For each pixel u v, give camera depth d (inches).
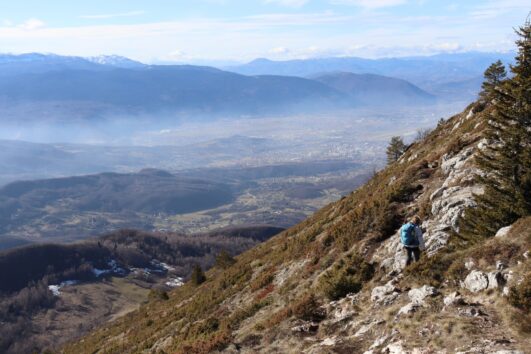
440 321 605.0
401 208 1194.0
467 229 853.8
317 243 1374.3
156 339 1567.4
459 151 1334.9
